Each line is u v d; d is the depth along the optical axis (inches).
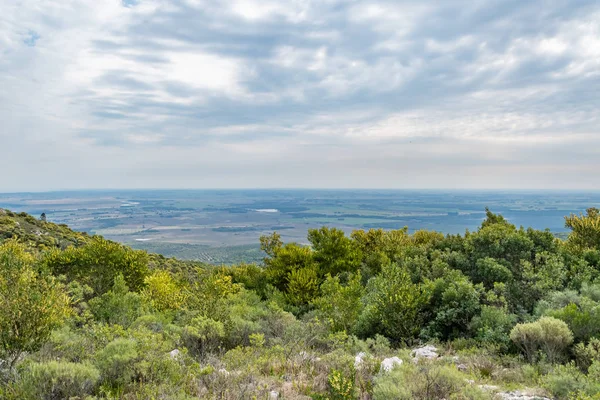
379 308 429.1
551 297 394.3
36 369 204.7
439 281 457.7
